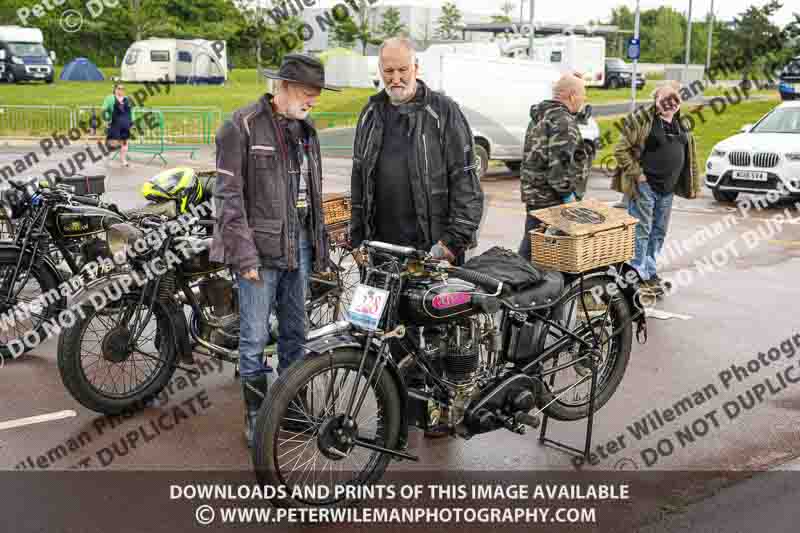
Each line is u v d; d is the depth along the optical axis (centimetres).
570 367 468
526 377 406
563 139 564
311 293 548
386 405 379
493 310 377
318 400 416
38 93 2989
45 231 555
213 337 481
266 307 418
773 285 769
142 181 1395
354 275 721
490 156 1505
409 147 431
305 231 434
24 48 3478
